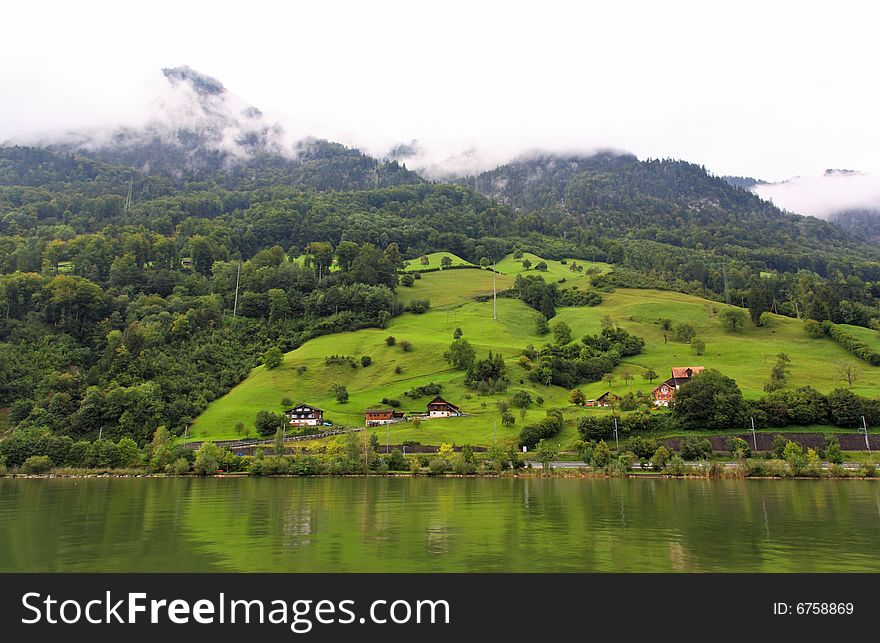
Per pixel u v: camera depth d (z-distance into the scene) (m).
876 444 112.25
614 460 106.62
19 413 144.00
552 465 111.56
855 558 39.91
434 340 199.38
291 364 178.75
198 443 131.62
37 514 60.72
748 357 181.75
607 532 48.59
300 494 78.00
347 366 178.88
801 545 43.69
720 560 39.41
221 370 178.25
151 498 74.38
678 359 184.88
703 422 120.38
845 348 188.75
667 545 43.66
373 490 82.88
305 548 43.12
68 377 158.38
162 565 39.00
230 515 58.88
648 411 127.06
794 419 119.25
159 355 176.25
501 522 53.69
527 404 146.38
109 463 119.38
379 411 142.62
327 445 122.25
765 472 98.94
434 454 119.50
